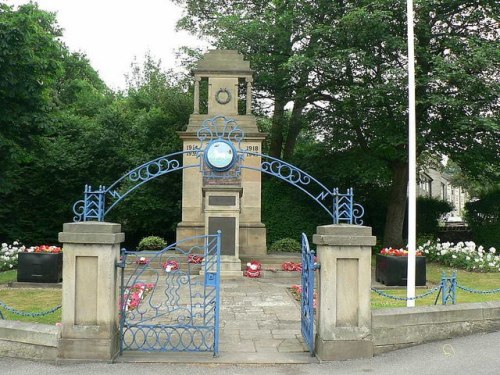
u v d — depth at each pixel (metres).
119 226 7.11
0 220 24.72
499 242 23.20
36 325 6.90
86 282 6.72
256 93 24.25
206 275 7.22
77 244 6.71
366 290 6.88
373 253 22.92
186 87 27.94
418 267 13.60
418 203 25.75
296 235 22.64
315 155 23.33
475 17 19.20
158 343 7.51
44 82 19.45
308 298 7.29
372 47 19.55
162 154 24.31
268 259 16.83
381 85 18.12
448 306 7.98
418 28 18.86
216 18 25.77
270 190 23.20
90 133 25.84
